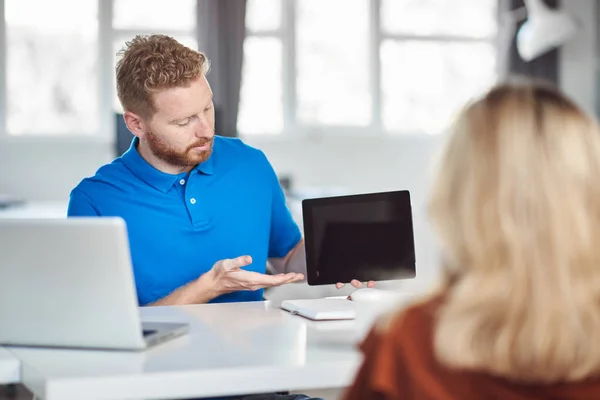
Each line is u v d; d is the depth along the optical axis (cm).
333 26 752
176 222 239
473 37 781
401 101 770
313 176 748
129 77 228
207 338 175
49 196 688
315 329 184
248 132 738
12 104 688
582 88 793
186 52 229
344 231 216
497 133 101
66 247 161
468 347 96
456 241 102
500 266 98
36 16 688
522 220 97
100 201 239
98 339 165
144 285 238
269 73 740
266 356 158
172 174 240
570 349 95
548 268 96
